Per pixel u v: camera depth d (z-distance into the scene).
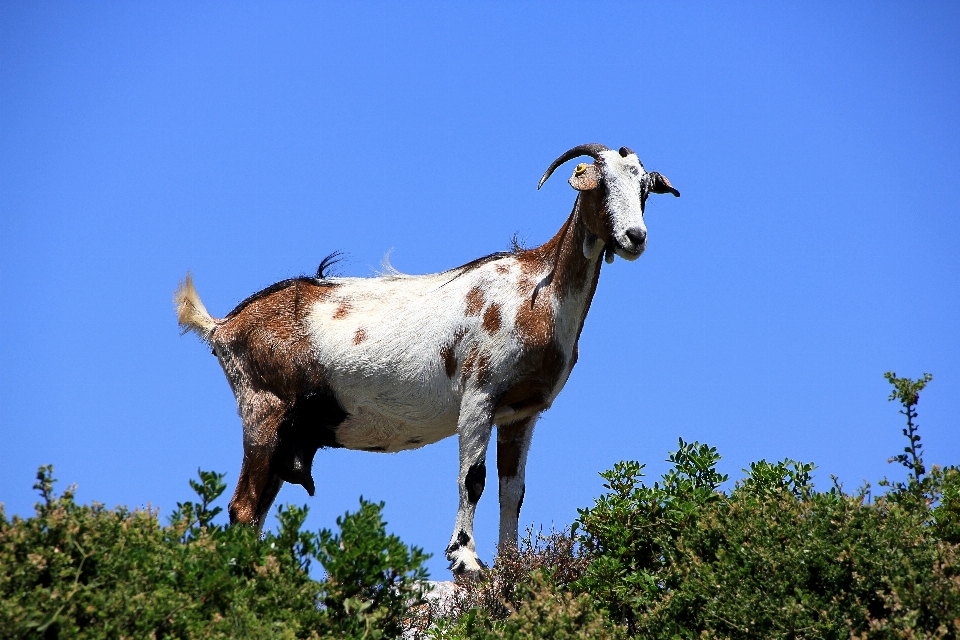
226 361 19.08
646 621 13.02
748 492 14.70
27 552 10.81
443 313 17.97
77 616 10.41
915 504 13.50
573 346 17.97
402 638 13.49
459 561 16.92
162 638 10.48
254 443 18.55
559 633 11.75
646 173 17.48
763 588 12.48
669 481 15.65
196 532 12.43
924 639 11.19
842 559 12.40
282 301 18.92
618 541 15.00
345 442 18.86
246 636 10.76
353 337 18.19
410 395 17.95
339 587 11.91
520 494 18.20
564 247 17.75
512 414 17.81
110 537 11.38
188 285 19.45
